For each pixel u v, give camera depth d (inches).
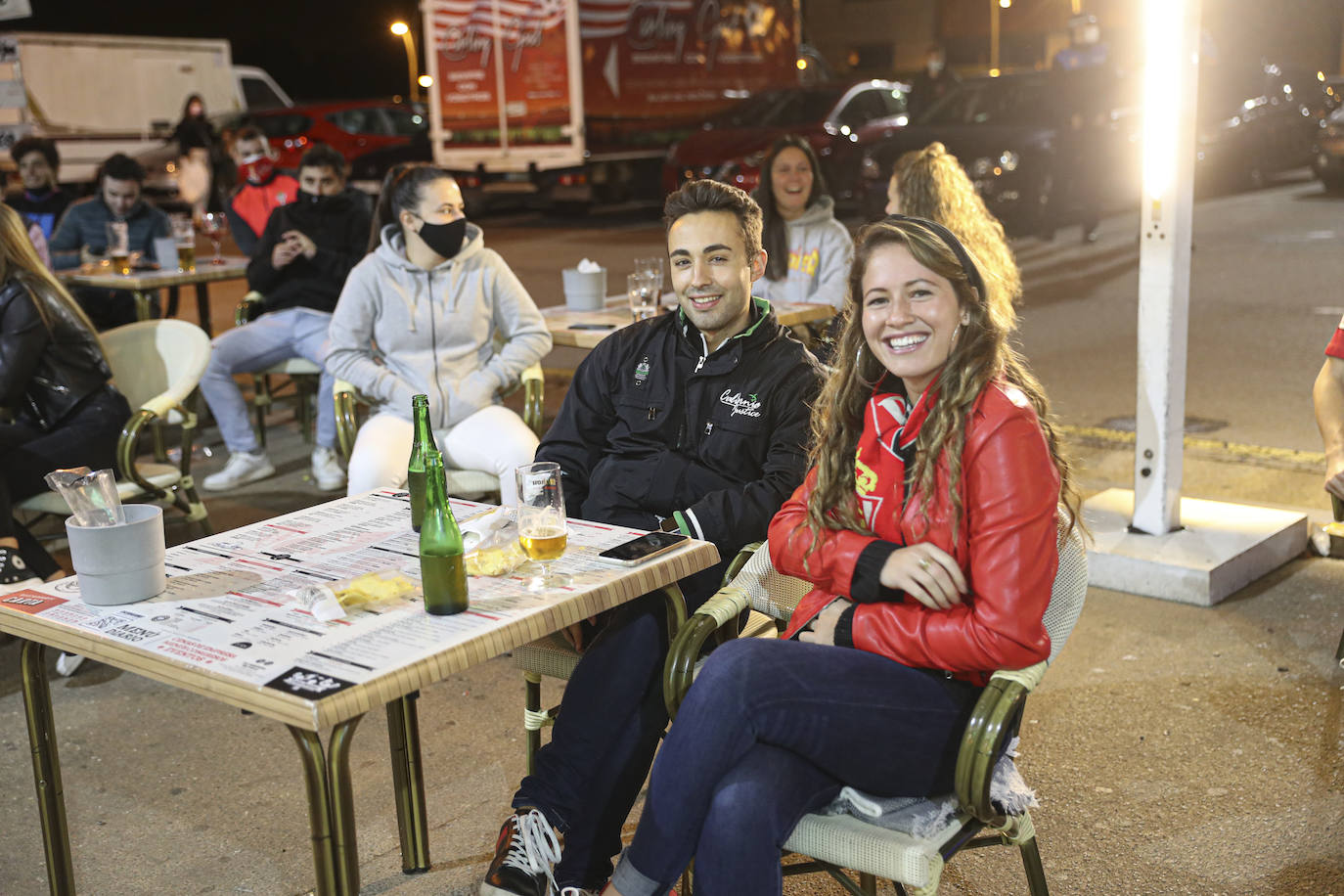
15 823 125.5
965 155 498.0
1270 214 551.8
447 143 587.5
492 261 177.8
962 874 110.3
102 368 166.7
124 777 133.6
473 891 110.7
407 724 110.0
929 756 84.7
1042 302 379.2
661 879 83.0
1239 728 133.6
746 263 116.0
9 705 152.0
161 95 650.2
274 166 298.7
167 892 112.9
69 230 288.0
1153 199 166.1
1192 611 163.3
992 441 82.5
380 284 171.2
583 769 97.4
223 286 474.0
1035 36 1194.0
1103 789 123.0
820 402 95.6
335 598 84.6
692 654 92.3
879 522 90.7
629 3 570.3
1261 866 109.5
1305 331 322.0
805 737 82.9
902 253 85.7
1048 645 81.8
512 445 163.8
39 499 159.9
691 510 111.0
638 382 122.3
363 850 118.1
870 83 572.1
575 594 86.6
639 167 599.5
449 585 83.0
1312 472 215.5
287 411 295.6
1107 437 242.7
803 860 113.3
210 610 85.9
